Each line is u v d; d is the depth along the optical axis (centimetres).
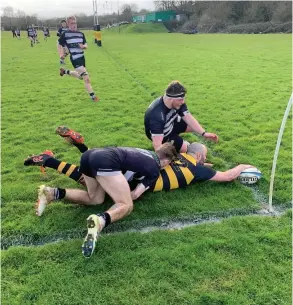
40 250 316
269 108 792
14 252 313
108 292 271
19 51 2311
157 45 2734
